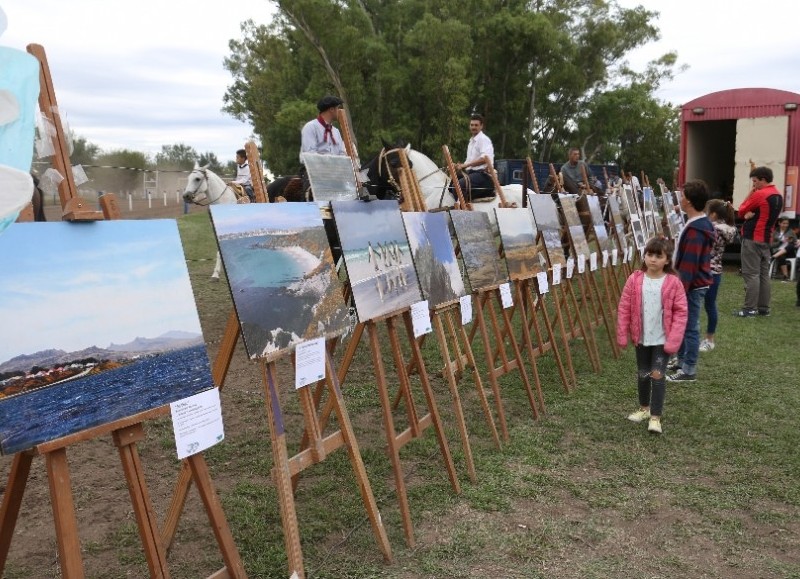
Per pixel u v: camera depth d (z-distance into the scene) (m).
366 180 7.62
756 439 4.81
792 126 13.76
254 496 3.82
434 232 4.42
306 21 27.06
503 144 33.44
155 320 2.35
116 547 3.30
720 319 9.27
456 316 5.57
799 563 3.23
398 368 3.70
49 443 1.96
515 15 30.91
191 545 3.32
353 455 3.14
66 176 2.22
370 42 27.80
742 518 3.69
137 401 2.23
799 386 6.10
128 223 2.37
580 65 34.66
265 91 34.03
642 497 3.90
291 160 30.88
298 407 5.45
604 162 39.38
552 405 5.57
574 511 3.72
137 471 2.24
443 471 4.21
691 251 5.98
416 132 30.09
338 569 3.08
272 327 2.76
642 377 5.14
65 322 2.07
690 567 3.17
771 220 9.25
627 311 5.13
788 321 9.14
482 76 32.31
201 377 2.46
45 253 2.08
